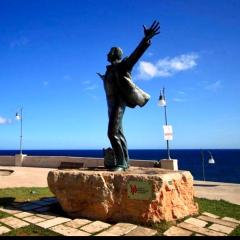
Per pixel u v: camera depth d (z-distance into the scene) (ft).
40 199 33.73
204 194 41.60
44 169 71.05
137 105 29.22
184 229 22.36
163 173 25.64
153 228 22.65
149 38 25.64
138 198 24.09
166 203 23.91
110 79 29.30
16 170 67.77
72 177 26.91
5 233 21.33
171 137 54.95
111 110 29.32
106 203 25.12
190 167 269.64
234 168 256.52
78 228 22.71
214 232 21.74
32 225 23.26
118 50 29.60
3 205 30.27
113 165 29.37
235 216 27.55
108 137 29.27
